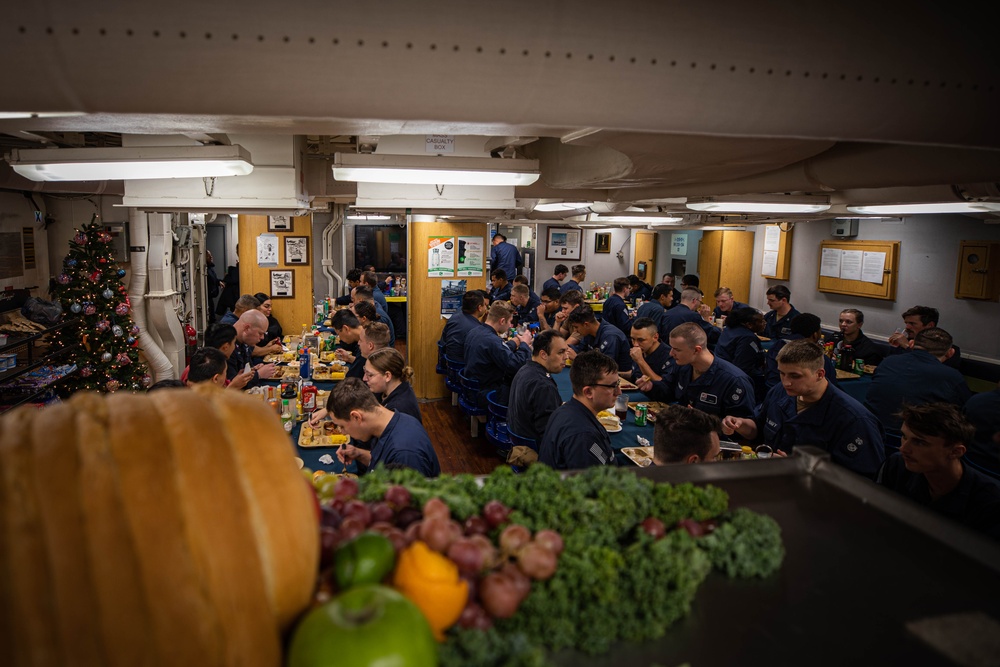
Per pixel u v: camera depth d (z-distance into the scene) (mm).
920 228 7980
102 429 726
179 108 1199
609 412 4348
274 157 4109
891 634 1048
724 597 1140
